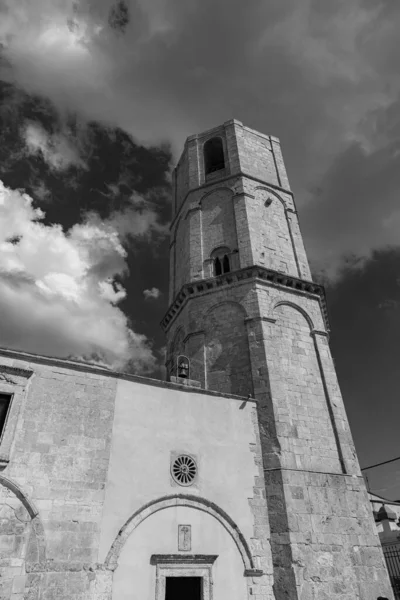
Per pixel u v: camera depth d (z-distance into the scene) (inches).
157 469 598.2
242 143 1272.1
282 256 1065.5
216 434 669.9
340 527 685.3
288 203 1206.9
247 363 853.2
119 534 536.1
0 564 466.9
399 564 1026.1
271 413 766.5
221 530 604.4
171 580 633.6
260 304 916.6
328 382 873.5
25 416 546.0
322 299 1066.7
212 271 1047.0
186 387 678.5
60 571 488.7
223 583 571.5
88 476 549.3
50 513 510.0
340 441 795.4
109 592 500.7
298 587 600.1
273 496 676.7
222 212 1135.0
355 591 636.7
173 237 1311.5
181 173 1387.8
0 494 495.2
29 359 583.5
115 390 622.2
